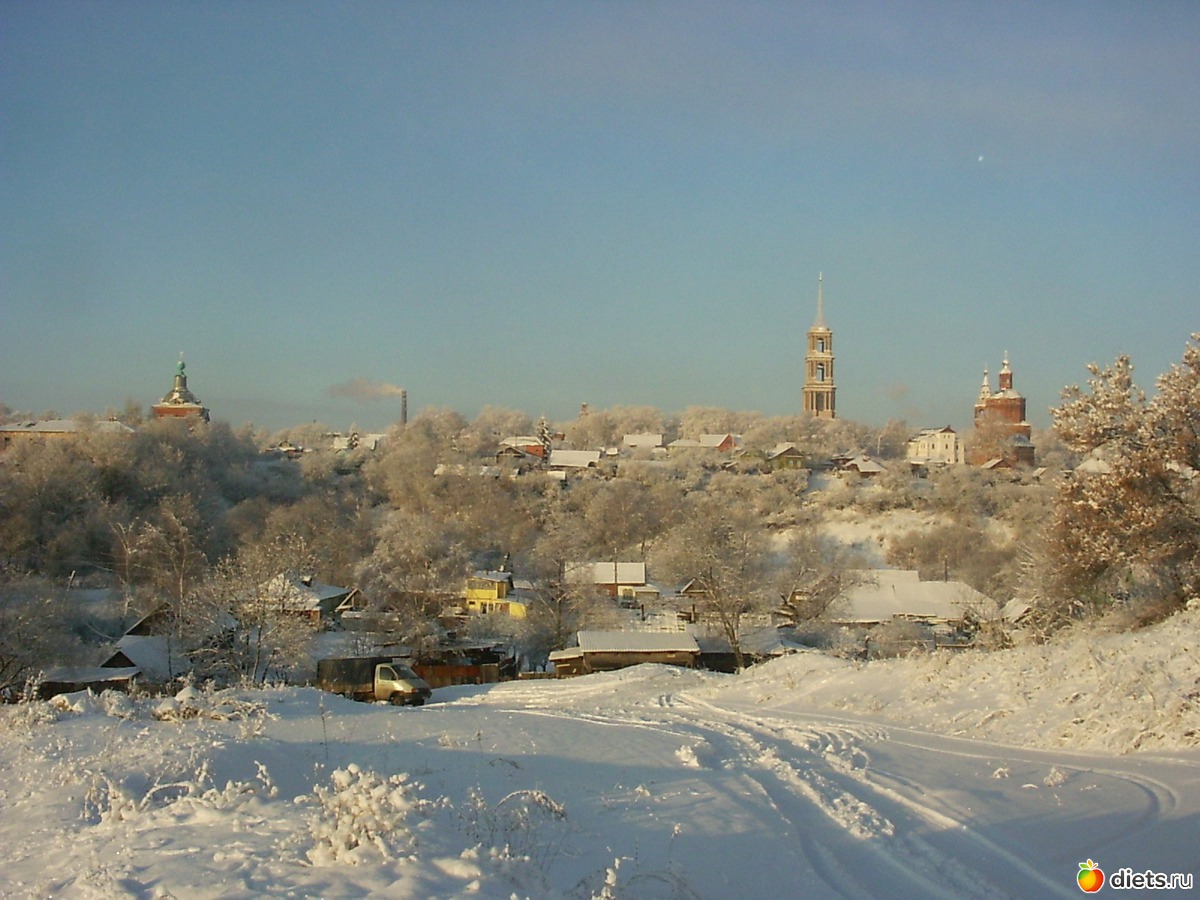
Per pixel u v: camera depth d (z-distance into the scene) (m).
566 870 7.68
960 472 106.62
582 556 68.25
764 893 7.52
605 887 6.62
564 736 17.22
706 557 51.59
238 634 39.81
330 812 7.66
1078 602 29.91
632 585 69.75
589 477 112.25
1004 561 71.12
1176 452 25.05
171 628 41.97
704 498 99.25
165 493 79.62
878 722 18.42
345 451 129.75
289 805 8.89
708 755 14.80
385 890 6.38
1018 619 39.72
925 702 19.02
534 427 193.62
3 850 8.36
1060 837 9.02
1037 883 7.75
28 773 11.70
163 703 18.36
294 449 136.12
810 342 198.88
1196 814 9.52
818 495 108.56
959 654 22.44
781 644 52.12
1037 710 16.31
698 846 8.77
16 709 16.44
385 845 7.11
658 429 181.50
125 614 48.22
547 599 58.19
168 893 6.38
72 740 14.05
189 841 7.73
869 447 165.12
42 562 62.53
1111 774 11.79
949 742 15.52
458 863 6.93
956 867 8.15
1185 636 17.12
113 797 9.43
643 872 7.73
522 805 9.51
